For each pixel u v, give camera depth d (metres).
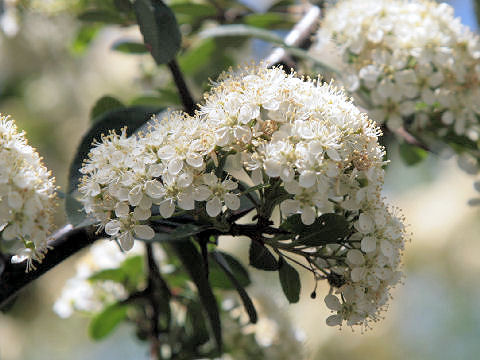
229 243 0.70
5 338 0.76
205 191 0.36
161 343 0.45
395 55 0.43
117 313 0.46
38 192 0.36
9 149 0.36
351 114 0.36
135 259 0.45
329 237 0.36
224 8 0.52
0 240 0.40
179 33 0.41
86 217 0.37
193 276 0.39
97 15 0.46
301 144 0.36
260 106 0.36
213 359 0.45
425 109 0.45
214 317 0.39
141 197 0.36
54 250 0.37
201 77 0.55
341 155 0.36
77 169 0.39
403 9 0.43
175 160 0.36
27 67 0.75
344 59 0.43
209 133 0.36
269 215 0.37
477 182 0.44
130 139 0.37
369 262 0.37
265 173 0.36
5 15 0.55
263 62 0.38
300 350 0.46
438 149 0.45
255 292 0.47
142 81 0.56
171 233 0.36
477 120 0.44
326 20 0.44
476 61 0.43
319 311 0.73
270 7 0.53
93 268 0.46
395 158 0.73
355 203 0.36
